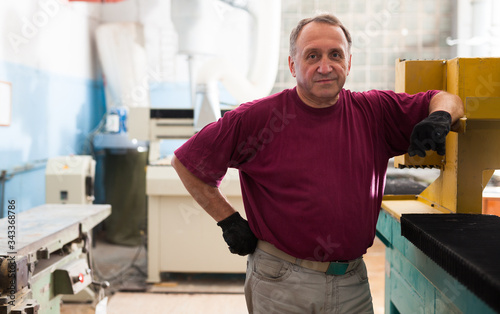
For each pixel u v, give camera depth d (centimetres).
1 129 338
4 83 340
